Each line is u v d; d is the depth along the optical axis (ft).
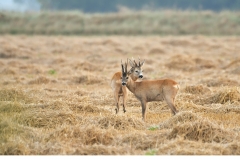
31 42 511.40
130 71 178.19
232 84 233.96
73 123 158.30
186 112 154.61
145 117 170.60
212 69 301.43
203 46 477.36
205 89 212.02
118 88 179.32
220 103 190.60
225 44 476.54
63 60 357.00
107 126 153.79
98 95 213.25
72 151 128.98
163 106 189.06
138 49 451.12
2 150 131.44
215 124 144.46
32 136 142.82
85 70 306.14
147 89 170.81
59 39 555.69
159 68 305.94
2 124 148.05
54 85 247.09
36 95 205.05
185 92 210.38
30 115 161.89
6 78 268.00
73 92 218.18
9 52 402.11
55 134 141.90
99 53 415.64
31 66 313.53
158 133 142.41
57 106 177.78
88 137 139.13
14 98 193.67
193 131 138.62
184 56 330.54
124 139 138.21
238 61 307.17
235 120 162.71
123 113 177.78
